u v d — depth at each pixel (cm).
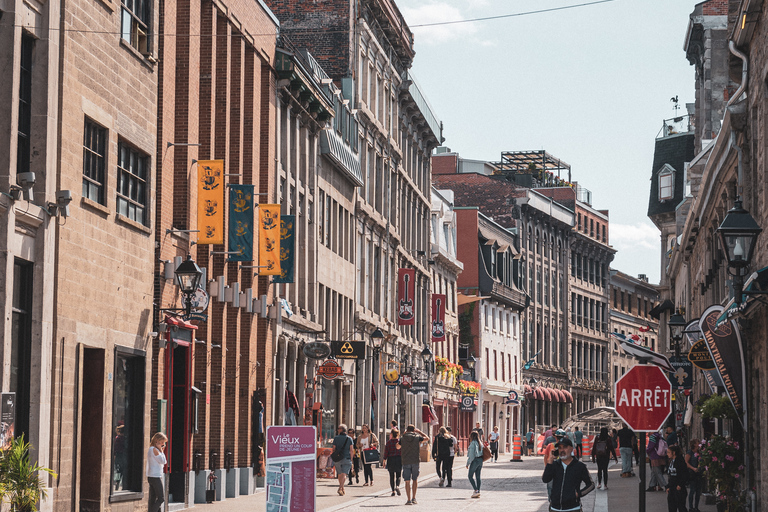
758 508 2202
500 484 3709
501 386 8375
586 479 1481
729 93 5056
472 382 7556
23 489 1491
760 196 2119
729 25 2664
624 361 11519
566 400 9612
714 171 2823
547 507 2708
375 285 5303
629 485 3506
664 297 6650
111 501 2106
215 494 2862
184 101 2672
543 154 10619
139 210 2325
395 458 3105
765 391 2100
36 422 1780
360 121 4938
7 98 1712
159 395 2436
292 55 3550
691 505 2414
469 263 8144
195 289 2250
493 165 10625
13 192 1692
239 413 3136
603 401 10894
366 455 3525
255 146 3284
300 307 3906
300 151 3950
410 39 5894
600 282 10994
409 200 6144
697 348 2628
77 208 1955
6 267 1677
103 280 2088
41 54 1830
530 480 3962
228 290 2920
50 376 1833
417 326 6344
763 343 2128
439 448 3525
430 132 6519
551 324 9744
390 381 5000
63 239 1891
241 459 3138
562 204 10288
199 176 2655
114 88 2150
